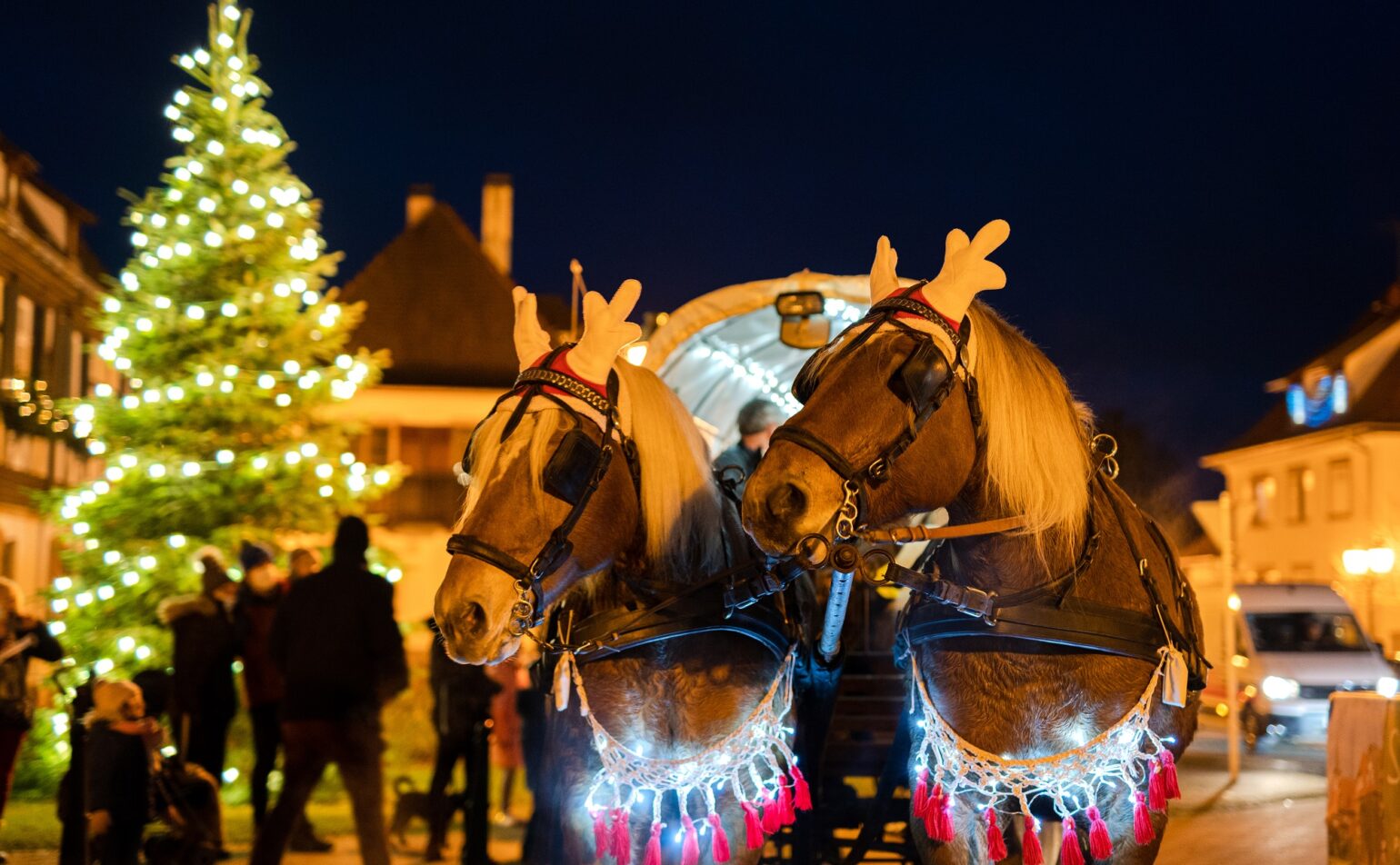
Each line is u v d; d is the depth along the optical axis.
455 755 9.14
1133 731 3.99
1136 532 4.29
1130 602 4.12
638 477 4.38
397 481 16.05
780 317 7.73
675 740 4.34
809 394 4.02
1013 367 3.99
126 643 13.65
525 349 4.45
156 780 7.92
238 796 12.46
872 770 6.06
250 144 15.06
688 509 4.45
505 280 29.89
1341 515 37.56
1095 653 3.99
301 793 7.45
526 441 4.09
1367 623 31.22
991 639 3.99
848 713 6.05
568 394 4.20
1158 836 4.11
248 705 9.54
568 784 4.44
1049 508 3.92
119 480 14.66
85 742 7.45
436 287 29.47
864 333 3.86
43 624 9.21
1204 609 31.56
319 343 15.41
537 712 8.42
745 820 4.34
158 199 15.18
